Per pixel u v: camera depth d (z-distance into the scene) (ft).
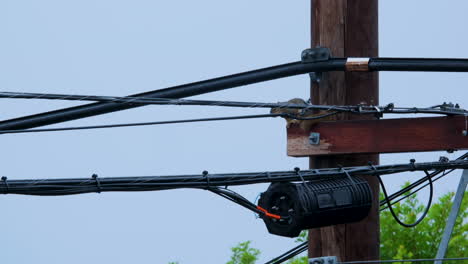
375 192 82.43
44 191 67.72
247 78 82.17
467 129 76.74
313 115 79.56
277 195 75.00
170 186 71.41
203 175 72.74
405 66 79.51
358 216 77.46
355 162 80.69
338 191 75.72
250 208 74.64
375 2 83.05
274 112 79.51
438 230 149.59
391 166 78.64
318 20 82.79
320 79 81.82
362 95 81.41
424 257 149.07
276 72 81.97
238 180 73.72
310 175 76.02
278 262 101.76
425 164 79.66
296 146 80.94
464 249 148.36
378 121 78.89
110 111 81.41
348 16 82.33
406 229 150.10
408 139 78.07
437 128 77.51
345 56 82.02
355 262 80.23
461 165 80.59
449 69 78.79
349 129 79.46
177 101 75.41
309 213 73.72
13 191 66.90
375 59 80.18
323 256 82.69
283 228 74.43
